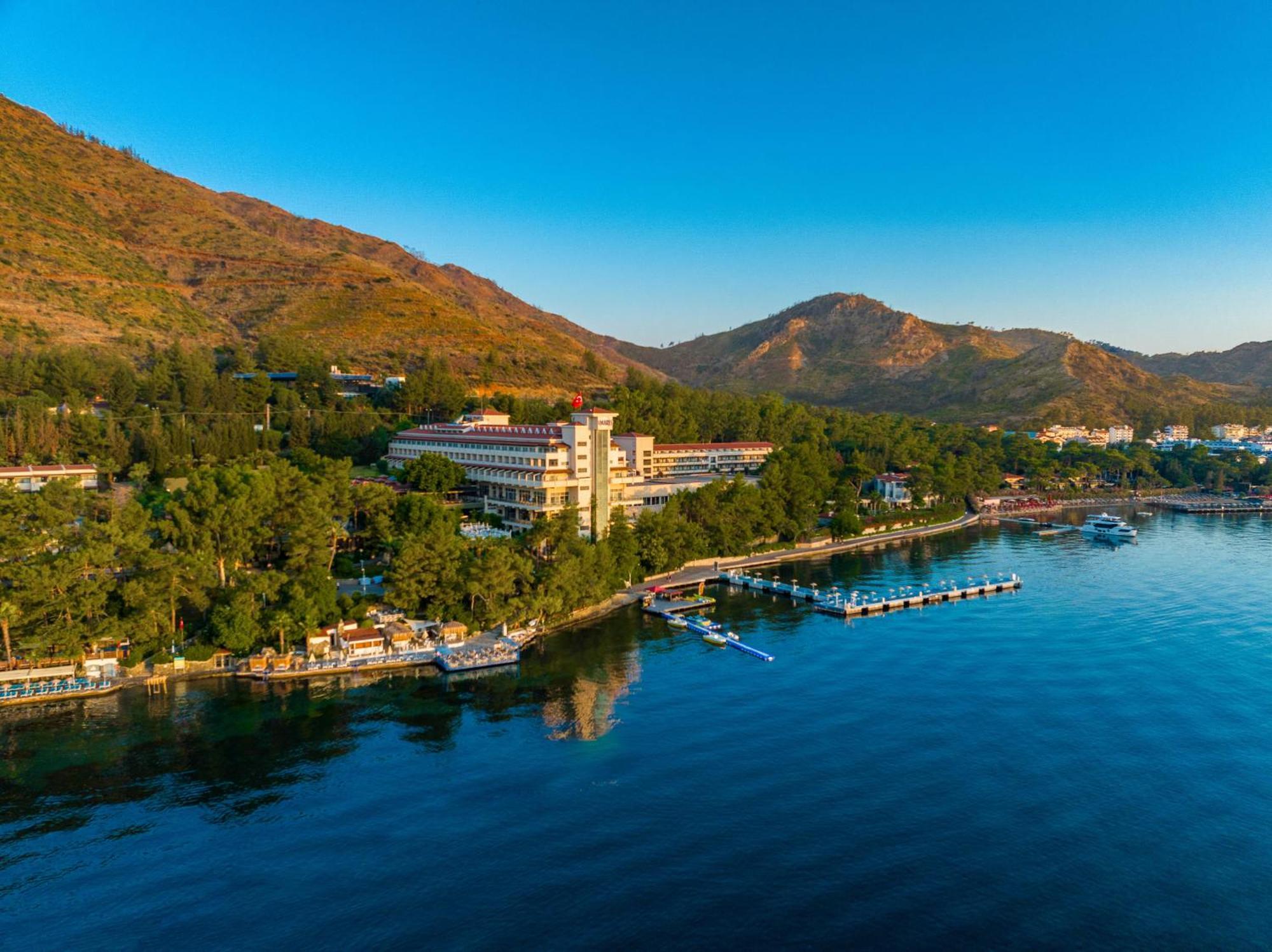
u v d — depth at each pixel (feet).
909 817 312.91
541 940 245.45
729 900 263.90
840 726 393.70
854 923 253.65
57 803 311.88
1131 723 399.03
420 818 307.58
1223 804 323.16
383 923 251.19
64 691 404.16
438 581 513.86
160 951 238.27
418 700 417.28
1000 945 244.63
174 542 504.02
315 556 513.45
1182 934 249.75
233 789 325.62
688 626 556.10
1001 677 462.19
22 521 463.01
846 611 594.24
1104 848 294.05
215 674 437.58
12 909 253.85
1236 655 502.38
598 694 430.61
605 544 610.65
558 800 322.55
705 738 379.35
